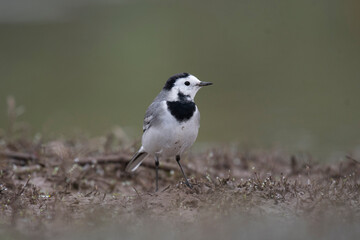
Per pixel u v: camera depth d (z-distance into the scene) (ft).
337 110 57.98
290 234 21.86
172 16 90.74
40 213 26.50
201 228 23.07
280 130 52.13
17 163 36.73
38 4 92.27
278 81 68.85
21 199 28.84
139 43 80.74
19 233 23.18
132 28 86.12
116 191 34.30
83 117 54.90
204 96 64.44
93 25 86.94
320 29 84.84
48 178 34.01
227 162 40.01
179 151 31.14
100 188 34.53
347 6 89.71
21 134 42.52
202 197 27.50
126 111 57.11
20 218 25.55
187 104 30.30
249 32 84.84
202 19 91.56
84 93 63.93
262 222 23.62
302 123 54.44
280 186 28.45
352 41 81.87
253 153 43.19
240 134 51.52
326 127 52.47
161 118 29.81
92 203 28.02
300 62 74.74
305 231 22.22
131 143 40.63
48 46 79.10
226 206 25.76
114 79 68.33
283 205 25.94
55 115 55.31
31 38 81.41
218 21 89.30
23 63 73.67
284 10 92.32
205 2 98.17
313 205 25.50
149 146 30.99
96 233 22.89
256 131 52.24
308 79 68.80
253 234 21.99
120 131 45.11
